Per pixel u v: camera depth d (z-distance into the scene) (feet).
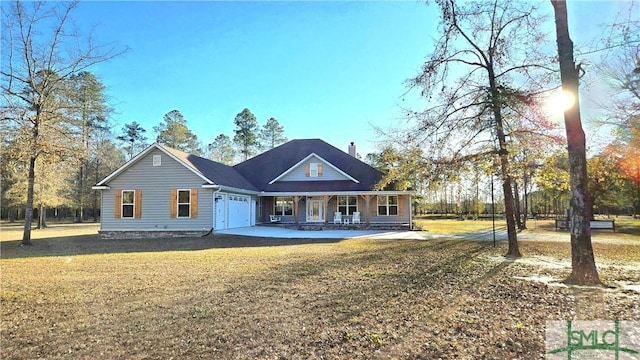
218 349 13.25
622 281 24.57
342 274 27.22
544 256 37.11
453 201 157.48
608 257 37.11
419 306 18.51
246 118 164.55
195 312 17.79
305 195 80.23
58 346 13.75
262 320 16.44
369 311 17.71
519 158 36.78
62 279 26.11
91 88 58.80
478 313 17.29
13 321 16.76
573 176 24.76
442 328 15.19
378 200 82.84
